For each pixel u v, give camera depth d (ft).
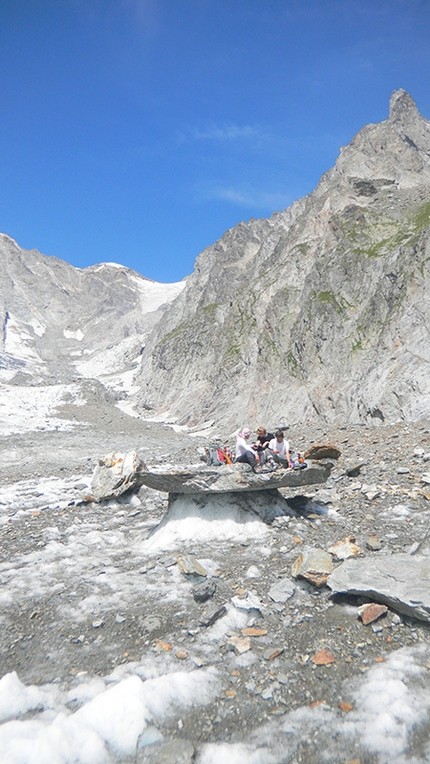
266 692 17.99
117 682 19.04
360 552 29.55
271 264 365.61
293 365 196.34
